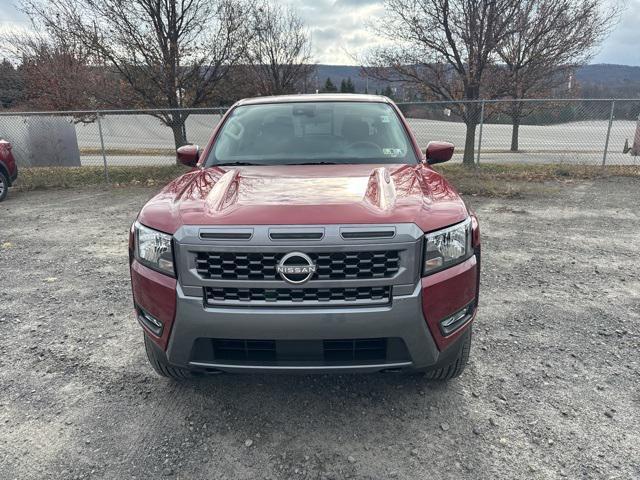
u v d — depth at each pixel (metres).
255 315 2.24
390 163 3.33
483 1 11.95
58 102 15.84
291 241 2.20
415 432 2.56
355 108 3.92
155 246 2.43
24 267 5.50
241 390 2.98
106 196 10.32
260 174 3.03
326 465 2.33
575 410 2.71
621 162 12.84
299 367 2.33
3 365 3.30
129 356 3.41
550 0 12.70
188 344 2.36
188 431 2.60
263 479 2.25
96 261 5.67
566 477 2.21
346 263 2.22
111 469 2.32
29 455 2.42
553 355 3.32
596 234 6.49
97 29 13.02
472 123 13.36
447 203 2.54
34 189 11.30
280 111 3.91
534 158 13.60
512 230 6.73
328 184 2.72
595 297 4.32
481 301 4.24
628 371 3.11
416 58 13.45
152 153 15.49
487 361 3.25
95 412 2.78
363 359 2.36
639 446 2.41
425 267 2.30
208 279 2.26
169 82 13.50
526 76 13.41
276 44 22.00
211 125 15.01
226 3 13.71
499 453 2.38
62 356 3.42
